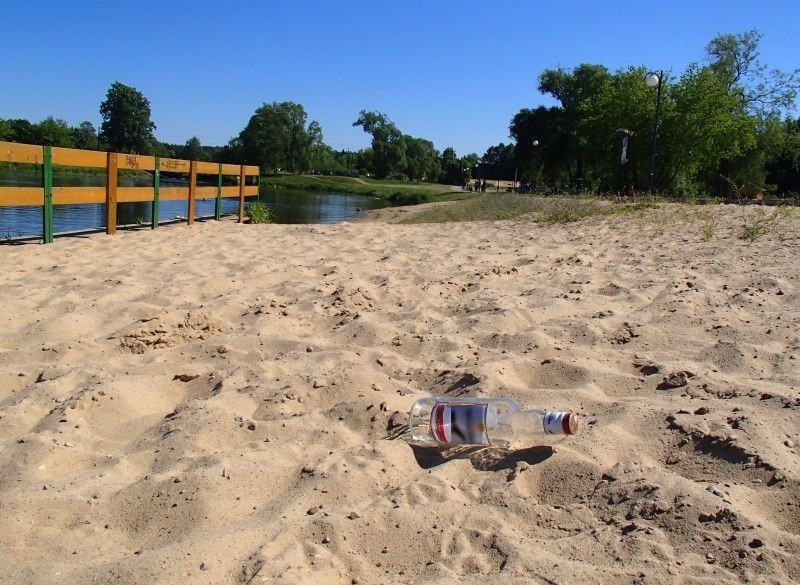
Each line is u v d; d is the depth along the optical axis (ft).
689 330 14.38
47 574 6.68
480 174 277.03
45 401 11.22
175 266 23.66
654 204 46.29
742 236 28.50
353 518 7.64
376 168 321.93
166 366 13.25
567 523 7.68
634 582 6.48
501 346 13.94
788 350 12.65
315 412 10.96
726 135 92.68
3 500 7.95
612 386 11.54
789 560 6.62
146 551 7.10
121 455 9.48
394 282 20.35
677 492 7.79
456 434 9.53
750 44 125.59
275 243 31.76
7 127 168.55
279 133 279.49
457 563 7.02
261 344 14.60
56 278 20.89
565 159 162.30
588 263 23.99
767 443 8.68
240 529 7.51
